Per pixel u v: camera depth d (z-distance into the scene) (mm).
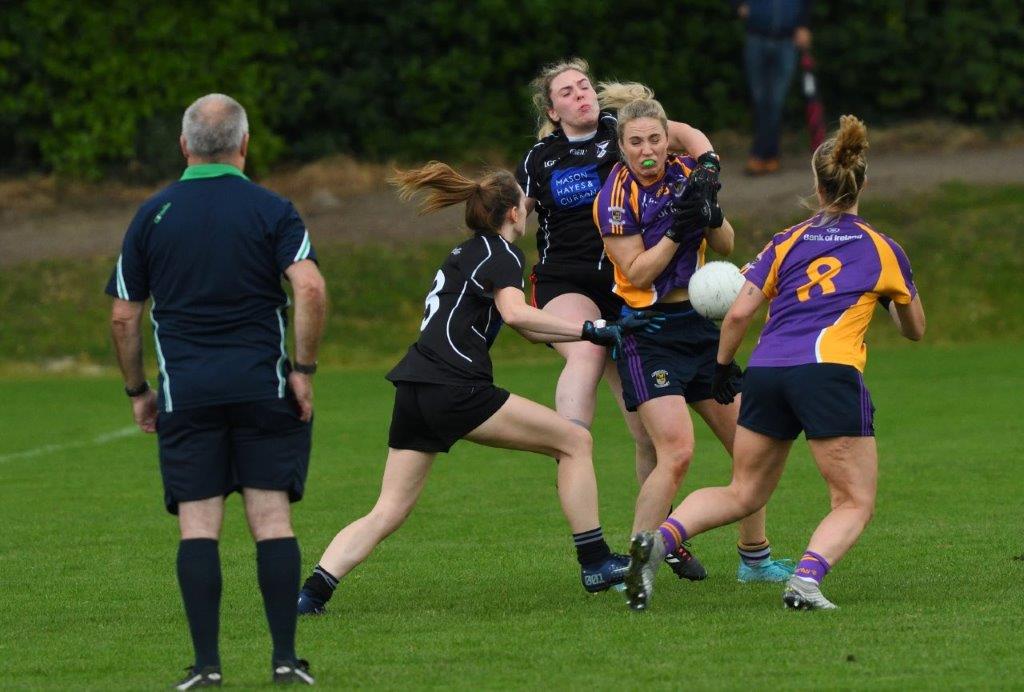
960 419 46125
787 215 69812
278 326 18891
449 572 27344
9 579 27234
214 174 18922
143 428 20047
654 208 25438
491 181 24438
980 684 18047
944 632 20859
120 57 75312
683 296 25719
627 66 80250
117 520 33719
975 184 74000
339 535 24328
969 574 25422
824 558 22594
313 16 78250
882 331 66250
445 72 78875
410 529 31922
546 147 28547
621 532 31391
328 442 45125
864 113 83688
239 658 20656
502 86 80625
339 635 22109
